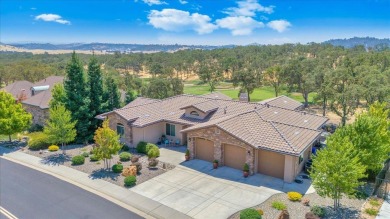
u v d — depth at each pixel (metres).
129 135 30.12
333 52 111.75
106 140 23.72
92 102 34.66
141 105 33.31
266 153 23.19
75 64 33.78
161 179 22.66
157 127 31.69
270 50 154.25
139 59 160.38
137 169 23.80
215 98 35.72
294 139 22.75
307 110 57.56
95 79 35.22
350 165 15.66
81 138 33.38
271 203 18.80
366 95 39.62
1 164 26.36
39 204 19.08
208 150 26.12
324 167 16.06
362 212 17.48
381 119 22.23
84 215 17.70
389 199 19.00
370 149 19.78
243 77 66.75
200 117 30.00
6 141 33.88
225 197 19.75
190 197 19.81
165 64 143.88
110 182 22.22
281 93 77.81
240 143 23.28
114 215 17.69
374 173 21.33
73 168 25.14
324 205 18.42
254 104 31.22
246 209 16.97
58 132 28.02
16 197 20.05
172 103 34.78
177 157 27.38
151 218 17.38
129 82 77.75
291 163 21.59
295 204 18.61
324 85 49.28
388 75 50.19
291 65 66.75
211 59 148.38
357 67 58.19
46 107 38.78
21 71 86.44
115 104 39.50
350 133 20.34
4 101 31.66
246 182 22.03
